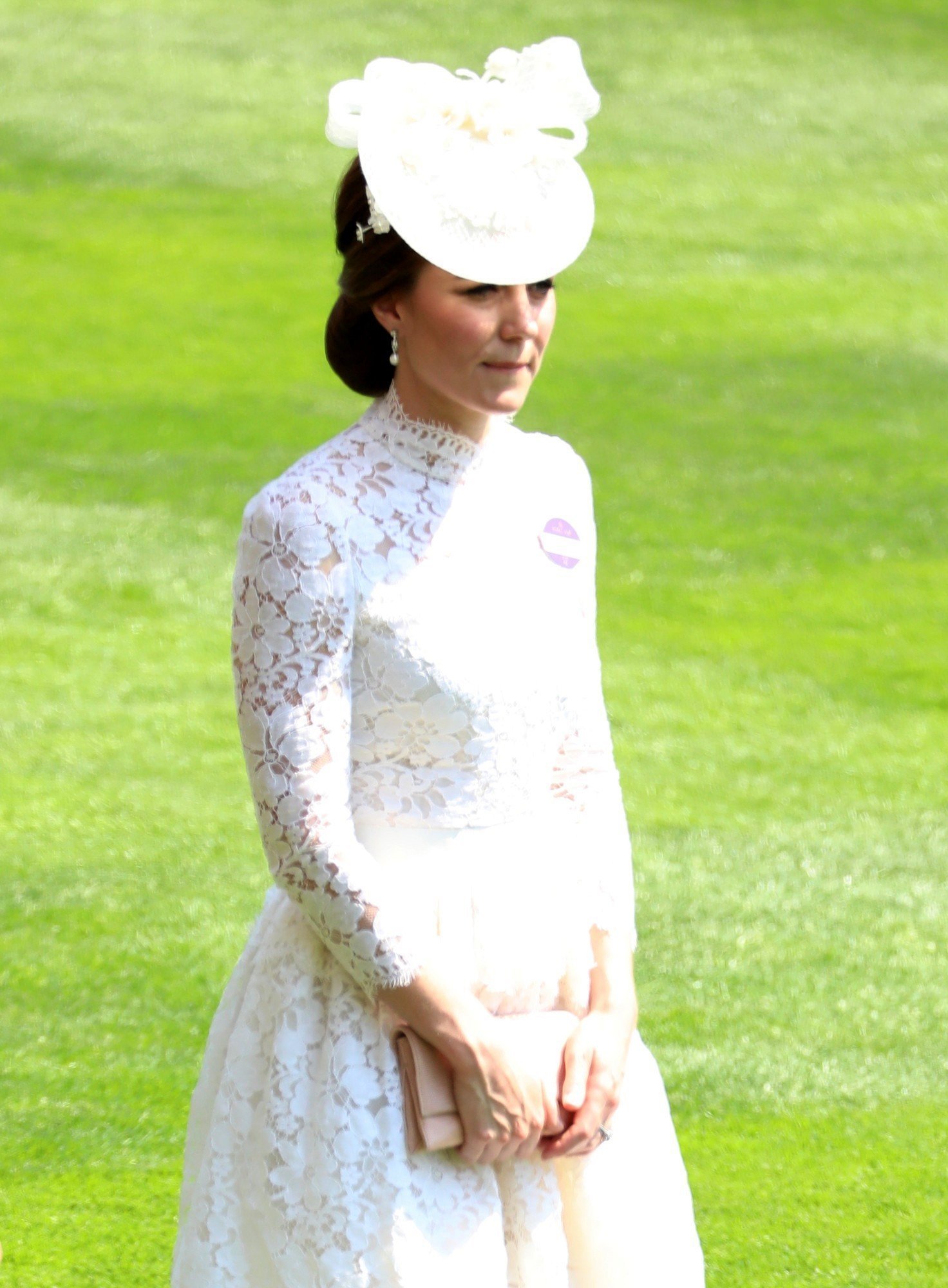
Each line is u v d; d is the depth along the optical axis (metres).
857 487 41.53
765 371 50.38
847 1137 16.55
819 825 24.38
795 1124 16.78
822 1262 14.40
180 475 40.59
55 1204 15.07
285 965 8.94
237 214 63.06
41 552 35.28
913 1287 14.05
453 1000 8.43
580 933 9.27
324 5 84.38
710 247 61.50
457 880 8.79
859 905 21.80
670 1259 9.16
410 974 8.39
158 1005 18.91
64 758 26.05
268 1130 8.70
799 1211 15.20
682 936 20.81
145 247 59.47
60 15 81.56
